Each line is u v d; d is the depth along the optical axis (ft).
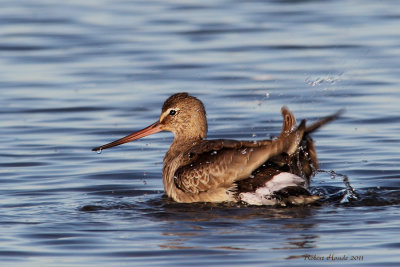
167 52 86.99
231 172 41.93
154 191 47.26
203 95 70.59
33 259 34.83
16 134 60.34
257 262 33.81
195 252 35.27
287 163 42.14
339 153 54.03
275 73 77.05
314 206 42.16
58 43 91.86
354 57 81.76
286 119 40.88
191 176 43.34
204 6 111.04
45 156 54.90
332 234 37.19
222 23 100.01
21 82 76.13
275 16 103.55
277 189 41.45
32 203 44.19
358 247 35.35
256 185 41.93
